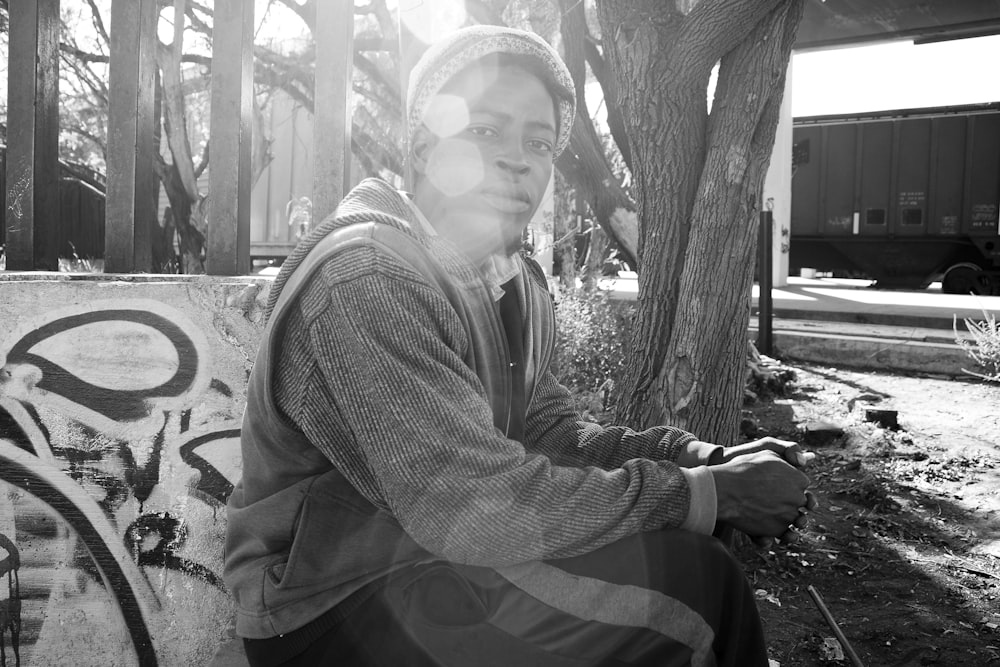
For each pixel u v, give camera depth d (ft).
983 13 36.32
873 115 59.36
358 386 3.88
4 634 6.74
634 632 3.93
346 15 8.18
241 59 8.10
